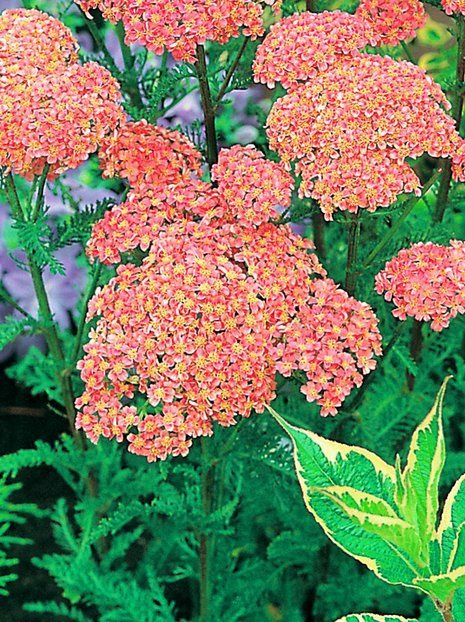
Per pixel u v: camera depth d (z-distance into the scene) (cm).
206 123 43
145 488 55
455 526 29
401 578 29
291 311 39
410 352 50
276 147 41
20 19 42
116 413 38
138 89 52
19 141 39
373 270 45
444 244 46
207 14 39
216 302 38
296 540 53
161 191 41
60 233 45
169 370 38
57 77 40
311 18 41
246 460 46
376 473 30
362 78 39
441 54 55
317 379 38
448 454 55
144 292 38
